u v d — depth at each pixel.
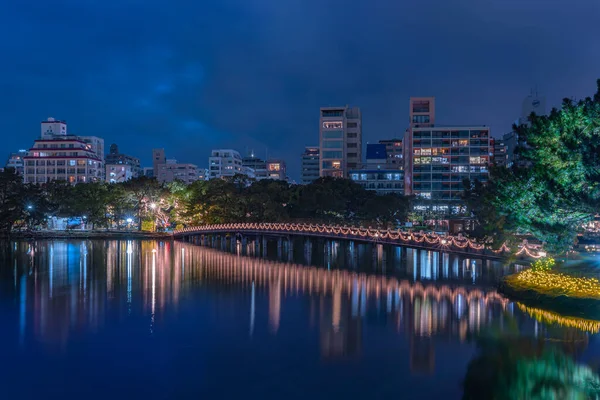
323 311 38.44
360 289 48.28
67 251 86.56
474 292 45.69
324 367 25.95
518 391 22.47
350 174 161.25
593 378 23.78
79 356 27.77
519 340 29.39
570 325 32.16
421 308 39.00
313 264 70.50
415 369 25.45
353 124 169.50
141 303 41.53
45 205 111.00
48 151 170.50
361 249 97.19
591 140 31.47
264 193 114.31
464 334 31.34
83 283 52.03
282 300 42.91
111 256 79.81
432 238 52.91
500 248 44.00
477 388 22.95
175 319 35.97
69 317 36.41
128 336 31.59
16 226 111.56
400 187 160.00
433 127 143.75
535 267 40.59
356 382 23.92
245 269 64.50
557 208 33.94
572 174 33.25
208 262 72.69
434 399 21.91
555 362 25.84
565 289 35.81
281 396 22.53
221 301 42.44
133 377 24.81
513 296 40.12
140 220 125.00
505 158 181.38
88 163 172.00
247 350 28.73
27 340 30.59
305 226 79.50
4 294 45.34
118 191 119.62
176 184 126.56
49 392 23.09
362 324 34.28
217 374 25.09
